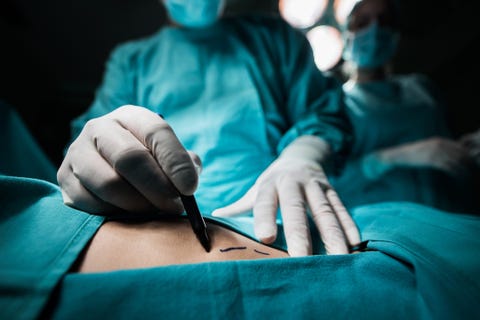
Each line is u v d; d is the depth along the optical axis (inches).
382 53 94.5
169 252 19.7
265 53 48.5
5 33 138.6
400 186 91.6
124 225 21.0
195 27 50.5
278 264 17.5
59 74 171.2
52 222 18.7
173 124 44.7
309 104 49.4
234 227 24.7
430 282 16.3
